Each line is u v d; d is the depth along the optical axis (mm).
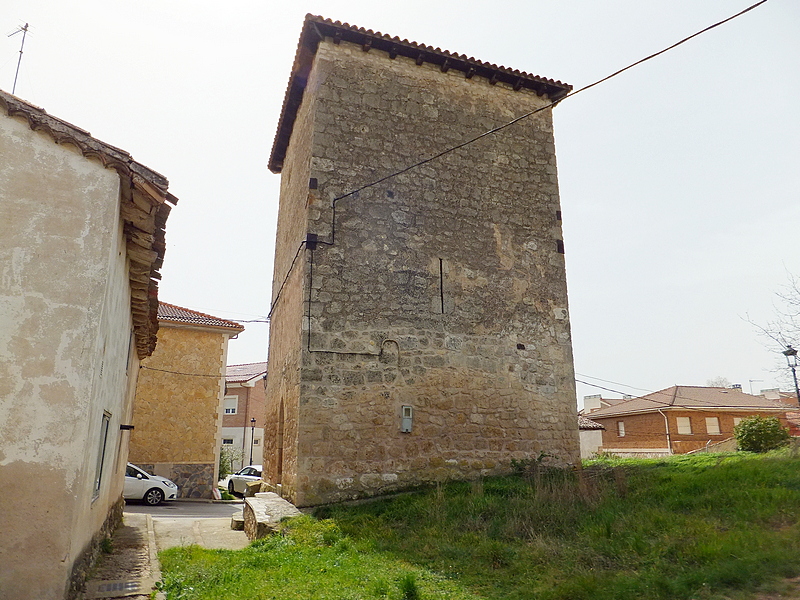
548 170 12055
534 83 12055
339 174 10234
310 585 5023
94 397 4727
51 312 4539
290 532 7441
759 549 4938
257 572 5730
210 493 18016
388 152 10695
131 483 15383
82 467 4398
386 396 9594
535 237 11570
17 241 4590
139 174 5055
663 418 27562
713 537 5398
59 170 4840
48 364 4434
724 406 27500
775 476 7578
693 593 4320
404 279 10234
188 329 18984
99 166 4977
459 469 9766
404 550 6305
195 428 18375
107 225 4863
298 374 9328
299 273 10109
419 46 11047
